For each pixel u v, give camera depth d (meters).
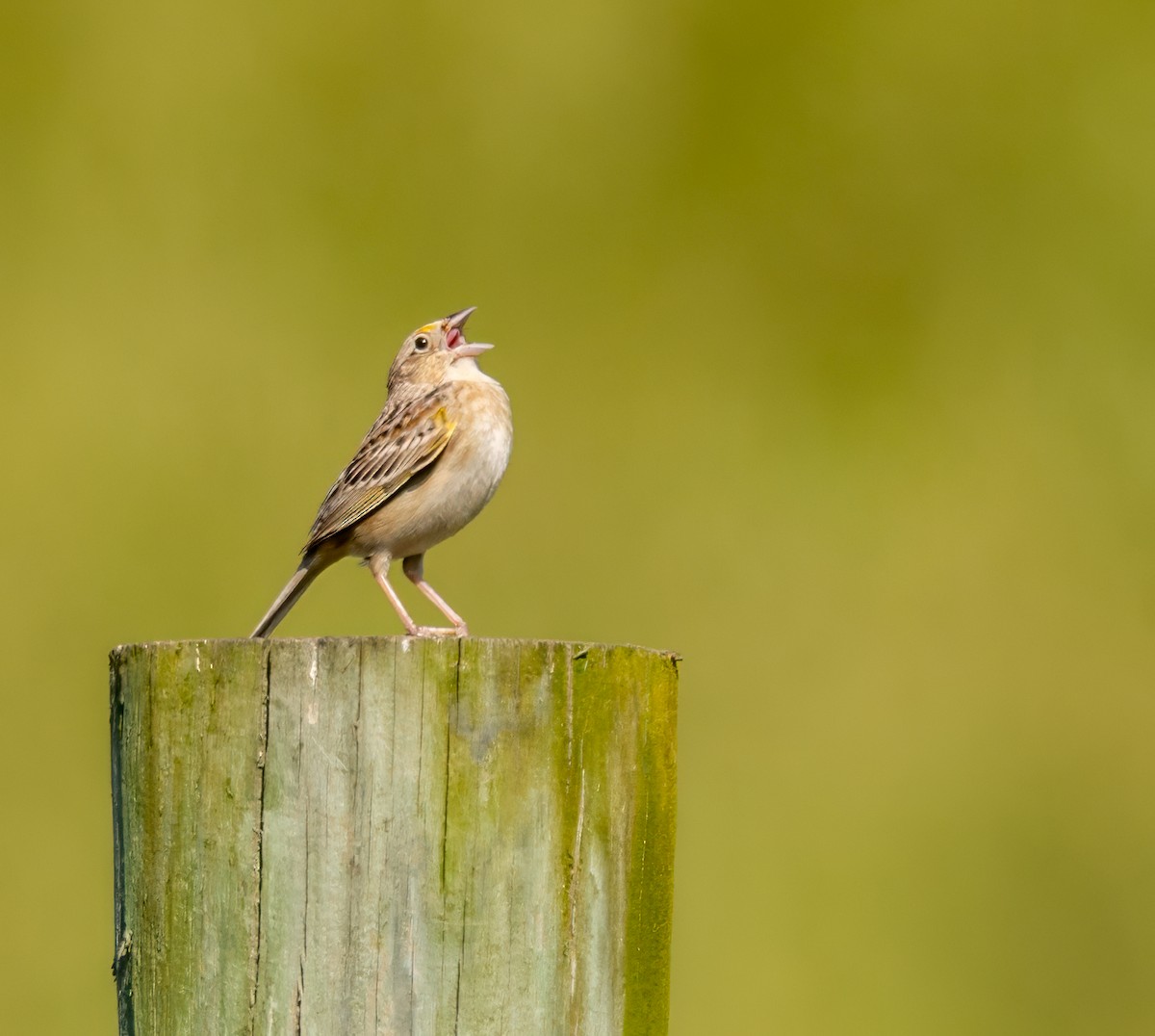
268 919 8.80
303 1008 8.73
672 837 9.47
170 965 8.99
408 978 8.73
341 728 8.80
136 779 9.21
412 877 8.76
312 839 8.78
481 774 8.82
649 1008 9.27
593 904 8.98
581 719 8.96
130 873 9.24
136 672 9.23
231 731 8.91
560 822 8.90
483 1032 8.77
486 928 8.79
